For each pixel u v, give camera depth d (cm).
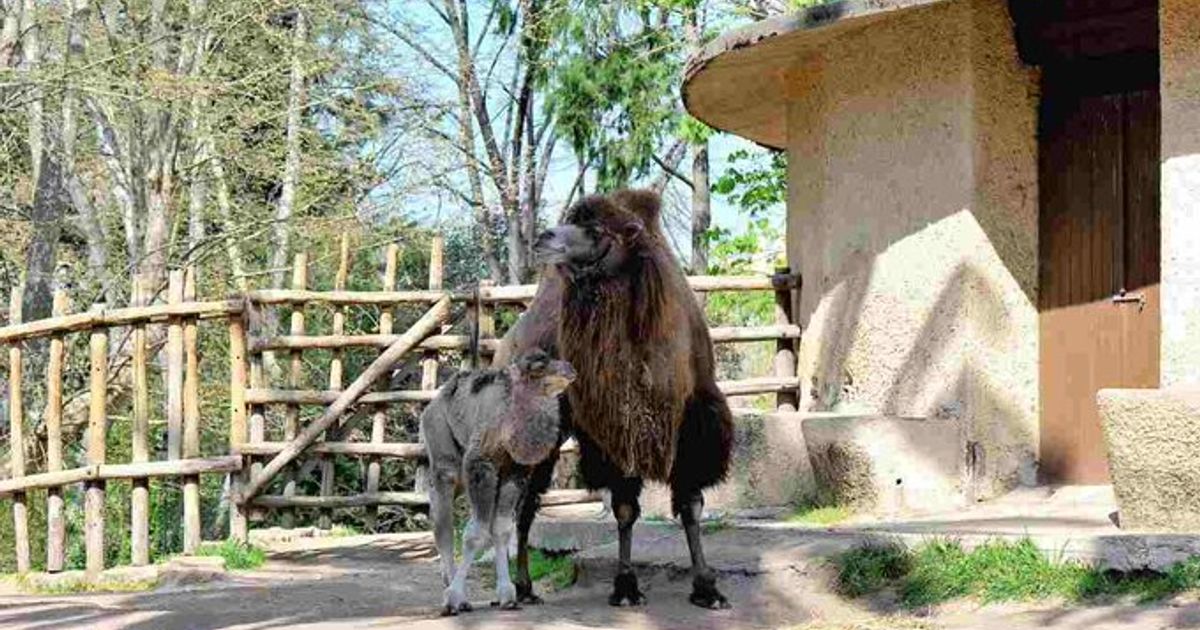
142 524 1303
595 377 785
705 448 832
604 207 775
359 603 928
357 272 2600
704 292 1405
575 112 2638
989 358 1072
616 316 778
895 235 1135
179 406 1326
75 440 1802
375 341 1368
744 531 950
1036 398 1088
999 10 1087
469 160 2969
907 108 1127
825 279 1232
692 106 1402
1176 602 737
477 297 1362
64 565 1331
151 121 2153
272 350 1377
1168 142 927
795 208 1331
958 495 1046
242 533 1368
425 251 2652
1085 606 763
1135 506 854
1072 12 1068
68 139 2153
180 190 2308
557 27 2681
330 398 1363
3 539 1497
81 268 2266
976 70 1076
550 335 847
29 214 2269
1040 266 1095
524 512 866
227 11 2106
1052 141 1093
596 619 805
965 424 1057
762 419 1137
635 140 2597
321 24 2395
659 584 895
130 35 2203
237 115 2111
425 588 1007
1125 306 1045
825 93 1228
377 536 1428
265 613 880
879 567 852
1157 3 1019
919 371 1102
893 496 1028
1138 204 1041
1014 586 794
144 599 1013
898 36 1134
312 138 2316
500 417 813
